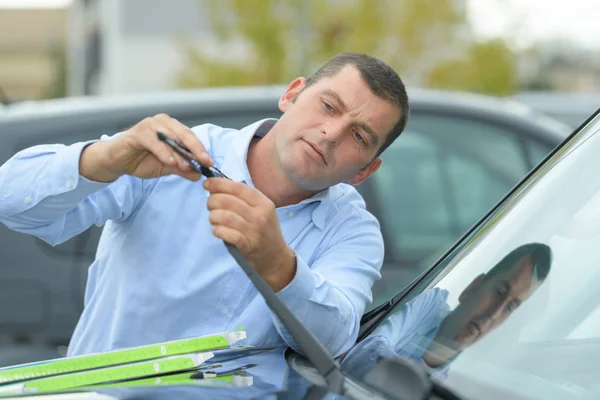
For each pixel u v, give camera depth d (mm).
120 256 3467
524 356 2514
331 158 3305
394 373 2574
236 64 30031
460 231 7129
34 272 6285
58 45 73688
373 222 3617
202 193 3447
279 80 29000
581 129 3025
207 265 3369
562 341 2535
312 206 3521
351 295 3301
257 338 3324
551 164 2998
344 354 2947
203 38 43781
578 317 2582
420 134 7223
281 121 3393
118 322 3408
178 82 32344
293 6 28719
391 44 29438
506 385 2439
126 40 44719
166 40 44750
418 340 2707
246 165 3494
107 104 6730
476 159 7250
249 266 2707
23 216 3332
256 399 2508
